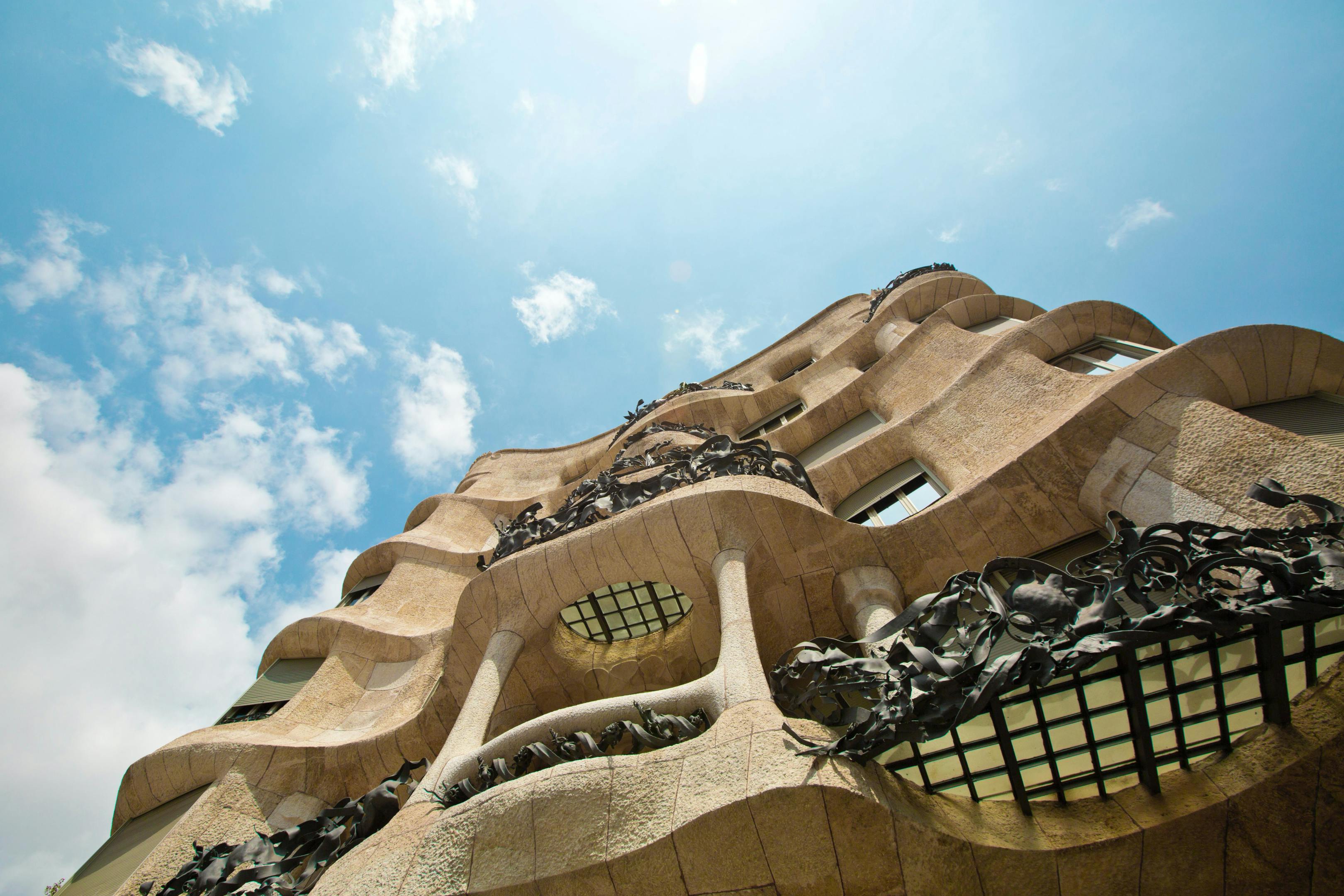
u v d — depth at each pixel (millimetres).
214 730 13414
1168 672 5816
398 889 6582
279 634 16875
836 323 26969
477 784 7500
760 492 10086
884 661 6262
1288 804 5453
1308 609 5066
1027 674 5422
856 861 5629
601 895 5977
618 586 11523
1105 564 6996
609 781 6531
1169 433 9031
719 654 10891
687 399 22828
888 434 14320
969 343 16000
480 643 10992
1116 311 13312
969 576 6691
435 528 22719
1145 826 5617
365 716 14273
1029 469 10180
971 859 5633
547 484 26297
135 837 11969
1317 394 9133
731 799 5801
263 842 8578
